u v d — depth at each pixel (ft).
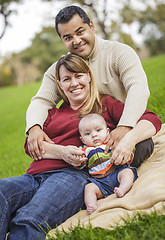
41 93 9.50
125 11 52.80
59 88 8.95
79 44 8.78
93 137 7.91
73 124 8.45
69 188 7.33
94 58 9.14
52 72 9.64
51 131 8.63
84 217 7.04
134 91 8.20
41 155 8.25
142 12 59.57
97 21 50.70
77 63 8.43
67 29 8.64
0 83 156.04
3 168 19.45
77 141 8.30
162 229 5.48
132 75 8.52
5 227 6.77
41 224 6.72
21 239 6.43
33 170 8.21
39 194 7.16
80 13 8.65
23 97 71.10
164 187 6.56
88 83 8.65
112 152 7.63
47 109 9.28
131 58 8.77
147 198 6.47
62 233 6.60
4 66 158.61
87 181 7.73
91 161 7.77
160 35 113.70
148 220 5.95
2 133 41.81
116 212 6.51
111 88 9.13
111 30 52.06
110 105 8.67
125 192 7.04
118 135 7.69
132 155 7.79
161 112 14.44
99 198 7.60
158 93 19.27
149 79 28.40
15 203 7.25
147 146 8.11
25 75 154.61
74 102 8.71
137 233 5.74
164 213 5.97
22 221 6.62
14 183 7.42
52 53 126.00
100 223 6.37
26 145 8.80
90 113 8.50
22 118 50.62
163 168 7.43
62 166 8.06
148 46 118.52
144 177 7.31
